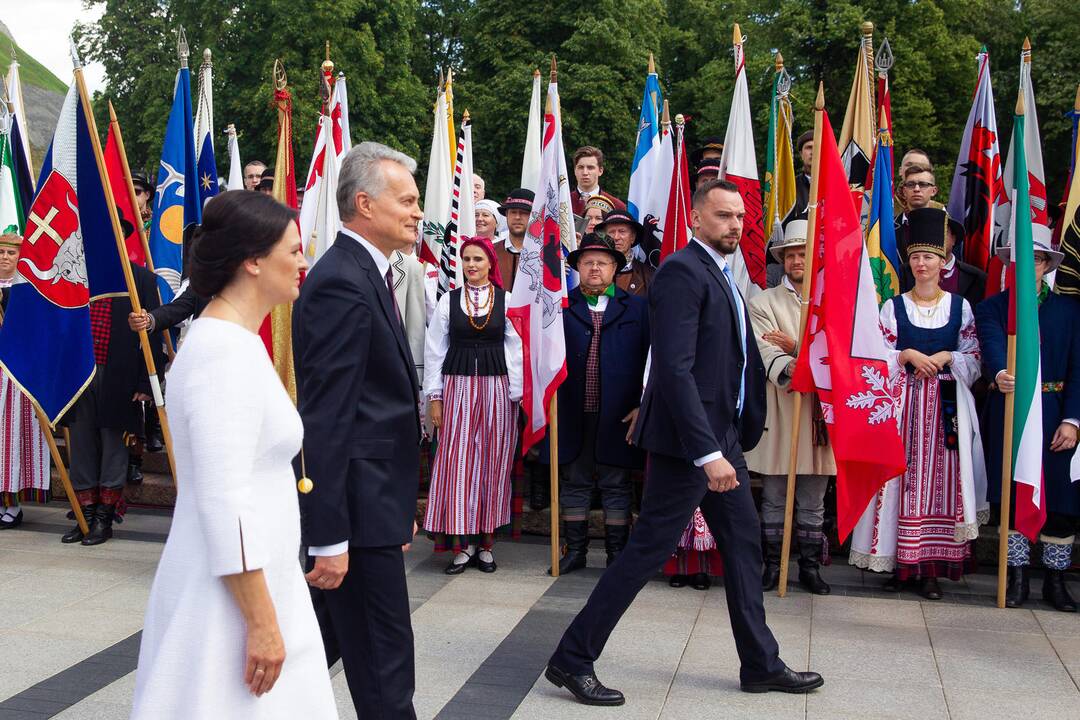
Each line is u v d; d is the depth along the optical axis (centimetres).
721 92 2412
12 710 386
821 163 514
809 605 528
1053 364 528
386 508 300
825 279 505
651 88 729
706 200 407
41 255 590
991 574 592
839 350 500
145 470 762
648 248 670
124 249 550
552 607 519
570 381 587
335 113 672
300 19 2278
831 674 430
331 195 607
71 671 426
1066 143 2231
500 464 582
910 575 552
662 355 392
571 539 591
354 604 303
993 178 650
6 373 597
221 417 219
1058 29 2388
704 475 396
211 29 2356
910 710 392
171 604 225
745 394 429
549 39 2608
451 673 428
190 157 669
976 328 544
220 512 216
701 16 2995
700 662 444
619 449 575
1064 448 516
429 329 591
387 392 304
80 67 566
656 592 552
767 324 560
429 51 3070
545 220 568
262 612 222
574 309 591
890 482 544
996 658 450
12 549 620
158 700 219
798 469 542
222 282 232
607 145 2419
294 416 236
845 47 2200
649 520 400
